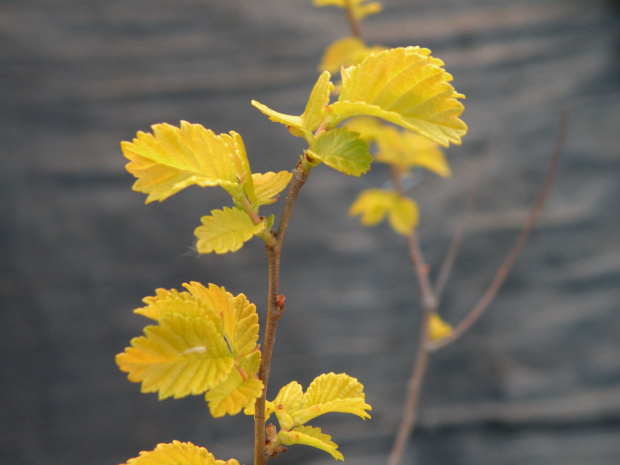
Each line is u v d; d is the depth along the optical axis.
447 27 3.49
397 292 2.51
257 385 0.44
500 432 2.10
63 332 2.38
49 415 2.15
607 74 3.14
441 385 2.21
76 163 2.89
